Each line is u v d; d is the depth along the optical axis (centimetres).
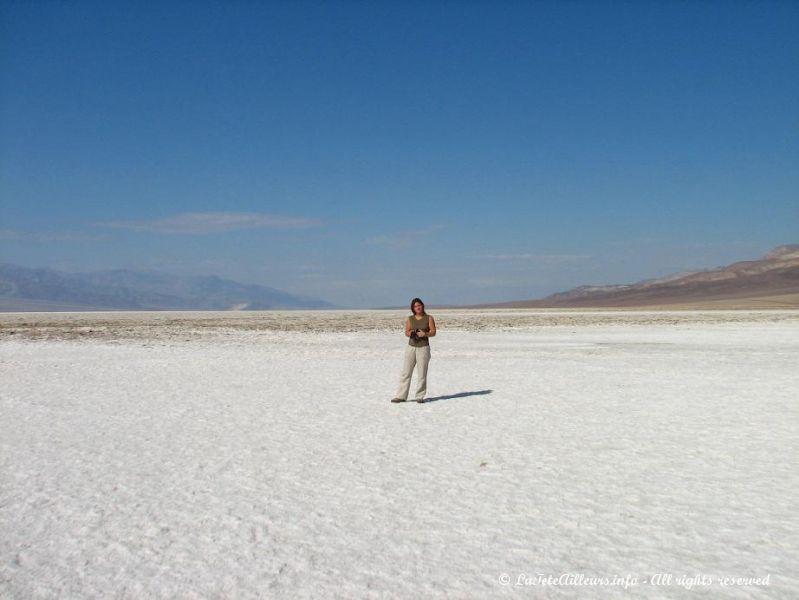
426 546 614
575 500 742
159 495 770
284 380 1858
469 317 8012
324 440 1059
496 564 574
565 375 1964
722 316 7919
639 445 1012
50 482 823
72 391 1634
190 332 4647
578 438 1065
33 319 7394
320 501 745
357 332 4641
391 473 858
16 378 1912
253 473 862
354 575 555
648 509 712
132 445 1025
